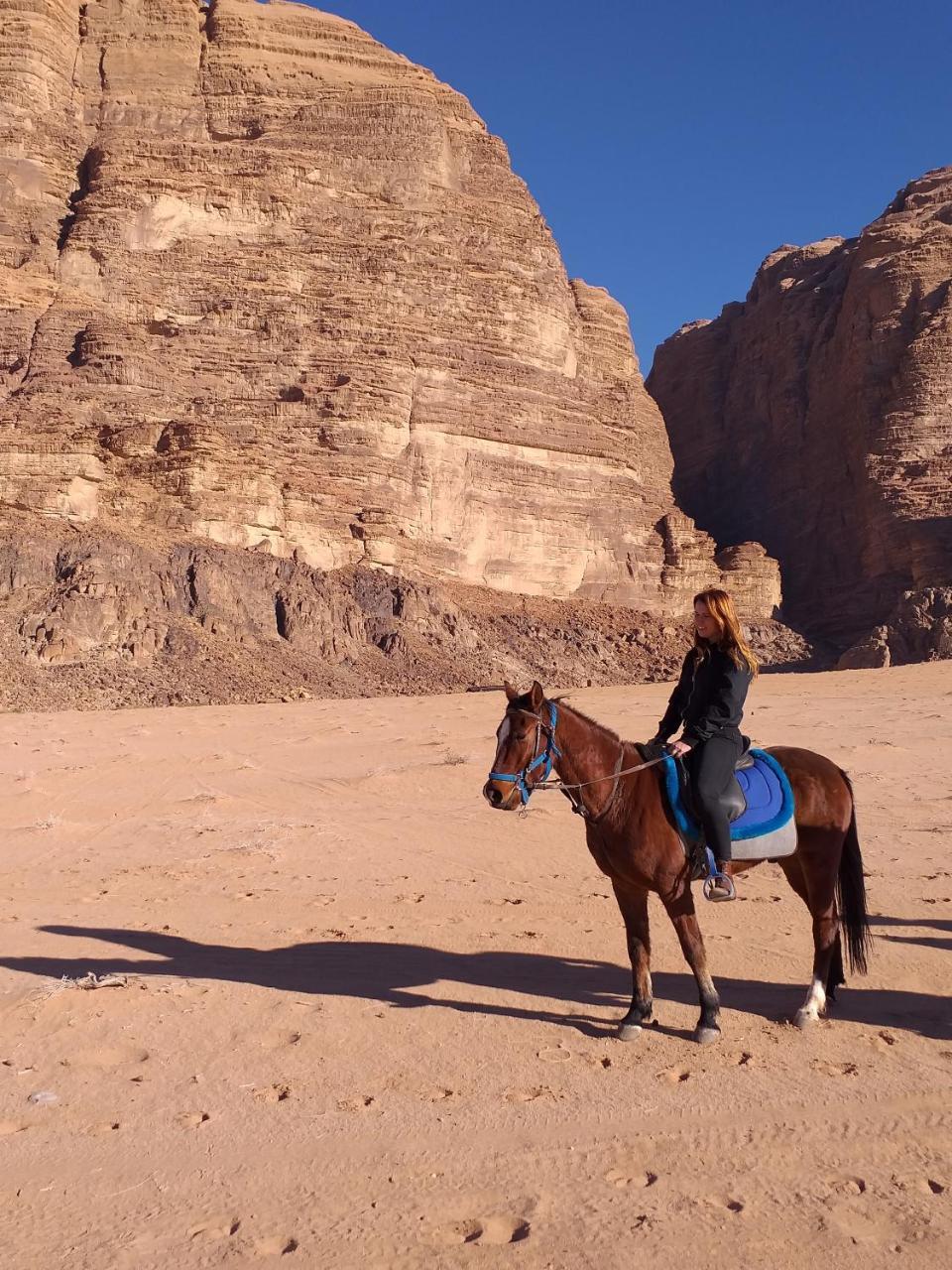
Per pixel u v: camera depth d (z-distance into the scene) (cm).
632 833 662
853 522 9950
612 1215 452
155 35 9875
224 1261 427
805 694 3519
